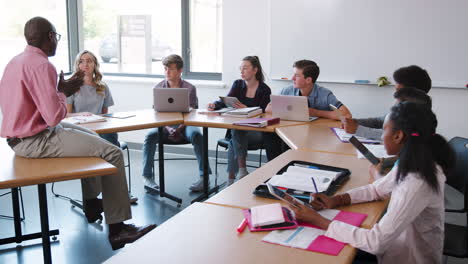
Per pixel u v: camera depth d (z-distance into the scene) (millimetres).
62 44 5641
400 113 1583
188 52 5383
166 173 4672
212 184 4312
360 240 1463
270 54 4801
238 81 4262
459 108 4238
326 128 3340
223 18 4945
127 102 5559
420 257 1702
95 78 4074
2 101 2525
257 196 1885
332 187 1941
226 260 1358
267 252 1412
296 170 2154
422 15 4168
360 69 4469
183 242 1475
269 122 3445
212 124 3475
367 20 4355
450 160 1655
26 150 2521
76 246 3027
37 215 3533
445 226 2268
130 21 5562
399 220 1484
